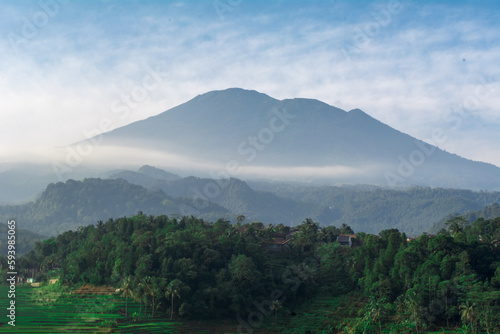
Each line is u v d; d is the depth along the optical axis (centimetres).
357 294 16188
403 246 16225
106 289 15950
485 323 12412
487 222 19438
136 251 16075
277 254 19725
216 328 14050
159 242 16762
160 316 14388
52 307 14662
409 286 14425
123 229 19225
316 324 14175
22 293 16125
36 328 13138
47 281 17762
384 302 14500
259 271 16425
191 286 15050
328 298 16300
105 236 18550
